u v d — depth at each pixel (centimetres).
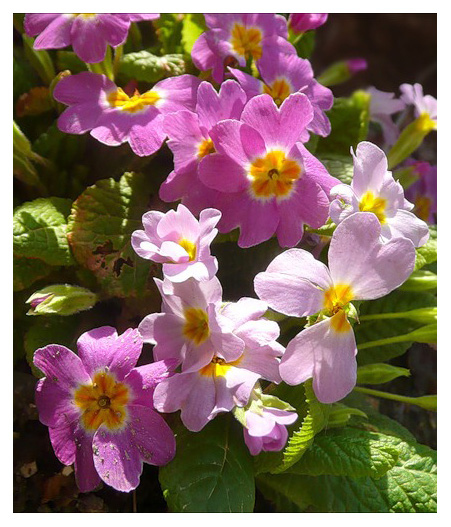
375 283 19
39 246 23
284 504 23
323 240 23
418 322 26
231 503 20
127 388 19
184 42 26
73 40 22
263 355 19
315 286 19
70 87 23
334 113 28
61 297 21
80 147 26
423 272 25
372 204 21
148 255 19
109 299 24
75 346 23
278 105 23
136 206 24
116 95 23
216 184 21
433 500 21
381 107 30
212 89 21
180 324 19
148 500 23
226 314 19
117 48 25
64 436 20
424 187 31
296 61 24
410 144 28
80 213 23
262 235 21
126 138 22
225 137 20
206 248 19
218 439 21
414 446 23
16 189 26
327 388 19
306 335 19
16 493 23
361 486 22
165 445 19
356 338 26
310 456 21
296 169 21
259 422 18
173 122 21
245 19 24
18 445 23
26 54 26
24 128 27
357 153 21
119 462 19
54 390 20
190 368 19
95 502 23
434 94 40
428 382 28
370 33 41
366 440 21
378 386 28
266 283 18
